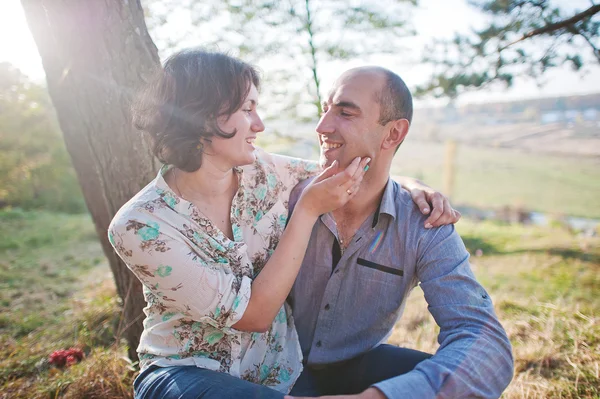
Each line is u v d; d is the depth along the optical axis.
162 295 1.35
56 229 8.77
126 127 2.01
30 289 5.02
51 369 2.67
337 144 1.57
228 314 1.33
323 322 1.67
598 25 2.58
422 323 3.26
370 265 1.61
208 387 1.29
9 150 11.77
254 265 1.55
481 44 3.00
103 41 1.95
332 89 1.60
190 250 1.36
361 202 1.60
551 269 5.39
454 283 1.44
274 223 1.60
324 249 1.66
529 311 3.39
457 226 9.29
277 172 1.69
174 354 1.43
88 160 2.87
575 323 2.89
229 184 1.52
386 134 1.55
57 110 2.86
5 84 10.20
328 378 1.71
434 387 1.20
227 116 1.34
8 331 3.73
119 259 2.41
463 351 1.27
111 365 2.40
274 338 1.61
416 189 1.69
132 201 1.38
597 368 2.27
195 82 1.30
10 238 7.88
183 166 1.37
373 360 1.60
